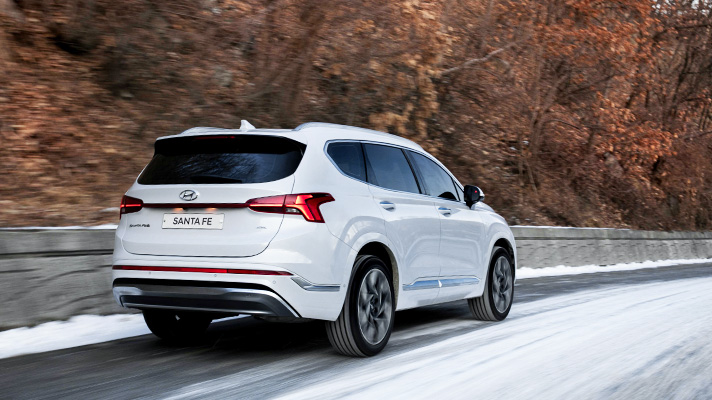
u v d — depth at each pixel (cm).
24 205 836
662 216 2464
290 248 495
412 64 1322
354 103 1439
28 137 948
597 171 2245
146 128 1088
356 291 540
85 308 664
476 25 1783
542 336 664
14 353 550
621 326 730
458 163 1738
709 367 538
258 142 532
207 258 501
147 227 529
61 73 1083
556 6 1723
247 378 482
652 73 2208
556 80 1912
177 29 1246
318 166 532
